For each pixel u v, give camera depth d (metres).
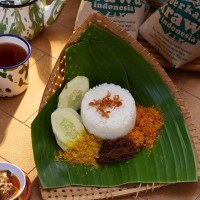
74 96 0.89
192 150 0.87
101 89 0.90
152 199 0.87
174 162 0.87
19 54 0.96
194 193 0.88
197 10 0.95
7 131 0.93
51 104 0.87
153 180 0.85
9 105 0.97
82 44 0.86
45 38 1.08
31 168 0.89
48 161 0.85
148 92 0.92
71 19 1.12
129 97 0.90
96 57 0.89
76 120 0.88
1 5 0.96
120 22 1.04
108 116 0.87
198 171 0.86
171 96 0.91
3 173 0.83
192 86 1.03
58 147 0.87
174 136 0.89
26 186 0.84
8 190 0.81
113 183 0.85
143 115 0.91
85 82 0.90
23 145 0.92
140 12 1.04
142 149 0.88
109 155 0.86
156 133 0.90
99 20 0.87
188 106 1.00
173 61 1.02
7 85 0.94
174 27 0.98
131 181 0.85
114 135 0.87
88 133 0.88
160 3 1.07
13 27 1.00
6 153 0.90
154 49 1.06
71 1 1.15
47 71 1.03
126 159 0.87
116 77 0.92
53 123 0.86
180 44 0.99
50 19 1.03
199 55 1.01
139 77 0.92
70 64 0.88
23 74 0.94
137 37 1.07
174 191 0.88
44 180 0.83
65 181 0.84
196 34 0.97
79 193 0.84
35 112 0.97
